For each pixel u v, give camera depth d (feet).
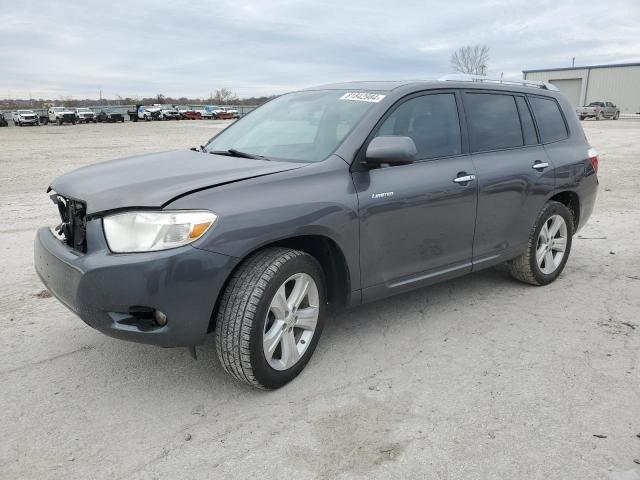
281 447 9.04
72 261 9.71
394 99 12.62
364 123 11.99
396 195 11.94
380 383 10.99
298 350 11.00
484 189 13.92
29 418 9.76
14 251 19.86
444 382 11.04
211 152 13.11
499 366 11.70
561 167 16.33
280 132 13.16
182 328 9.45
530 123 16.12
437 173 12.89
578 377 11.25
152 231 9.19
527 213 15.43
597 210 28.76
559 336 13.16
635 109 206.49
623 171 43.98
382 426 9.59
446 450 8.95
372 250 11.78
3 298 15.26
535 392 10.68
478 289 16.37
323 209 10.68
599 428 9.55
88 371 11.39
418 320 14.05
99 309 9.39
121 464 8.62
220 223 9.45
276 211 10.07
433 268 13.33
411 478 8.33
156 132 106.93
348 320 14.01
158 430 9.47
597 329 13.57
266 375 10.23
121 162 12.50
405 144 11.03
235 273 9.98
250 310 9.68
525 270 16.15
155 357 12.00
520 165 15.03
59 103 337.72
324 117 12.87
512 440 9.21
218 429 9.50
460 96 14.21
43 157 54.95
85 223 10.02
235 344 9.75
